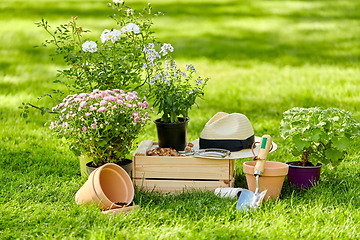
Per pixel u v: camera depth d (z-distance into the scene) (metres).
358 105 6.18
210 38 15.04
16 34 14.23
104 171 4.70
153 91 4.91
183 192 4.73
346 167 4.98
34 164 5.09
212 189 4.76
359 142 5.29
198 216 4.54
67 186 4.83
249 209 4.55
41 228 4.44
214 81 8.83
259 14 19.92
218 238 4.39
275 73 9.55
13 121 5.83
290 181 4.77
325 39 14.59
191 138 5.49
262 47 13.48
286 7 21.48
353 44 13.49
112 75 4.96
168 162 4.77
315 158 4.77
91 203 4.59
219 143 4.78
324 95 6.93
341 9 20.72
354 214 4.52
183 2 22.89
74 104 4.71
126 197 4.66
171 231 4.43
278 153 5.20
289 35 15.57
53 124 4.75
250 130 4.82
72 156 5.20
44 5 20.33
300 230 4.44
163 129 4.83
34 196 4.72
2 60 10.70
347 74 8.96
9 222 4.46
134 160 4.78
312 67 10.16
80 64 4.99
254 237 4.40
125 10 5.04
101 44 5.02
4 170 5.00
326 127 4.75
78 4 20.95
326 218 4.50
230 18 19.03
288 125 4.78
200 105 6.68
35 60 10.86
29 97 6.77
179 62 11.28
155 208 4.56
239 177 4.94
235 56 12.10
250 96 7.24
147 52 4.91
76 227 4.45
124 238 4.39
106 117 4.68
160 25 17.45
